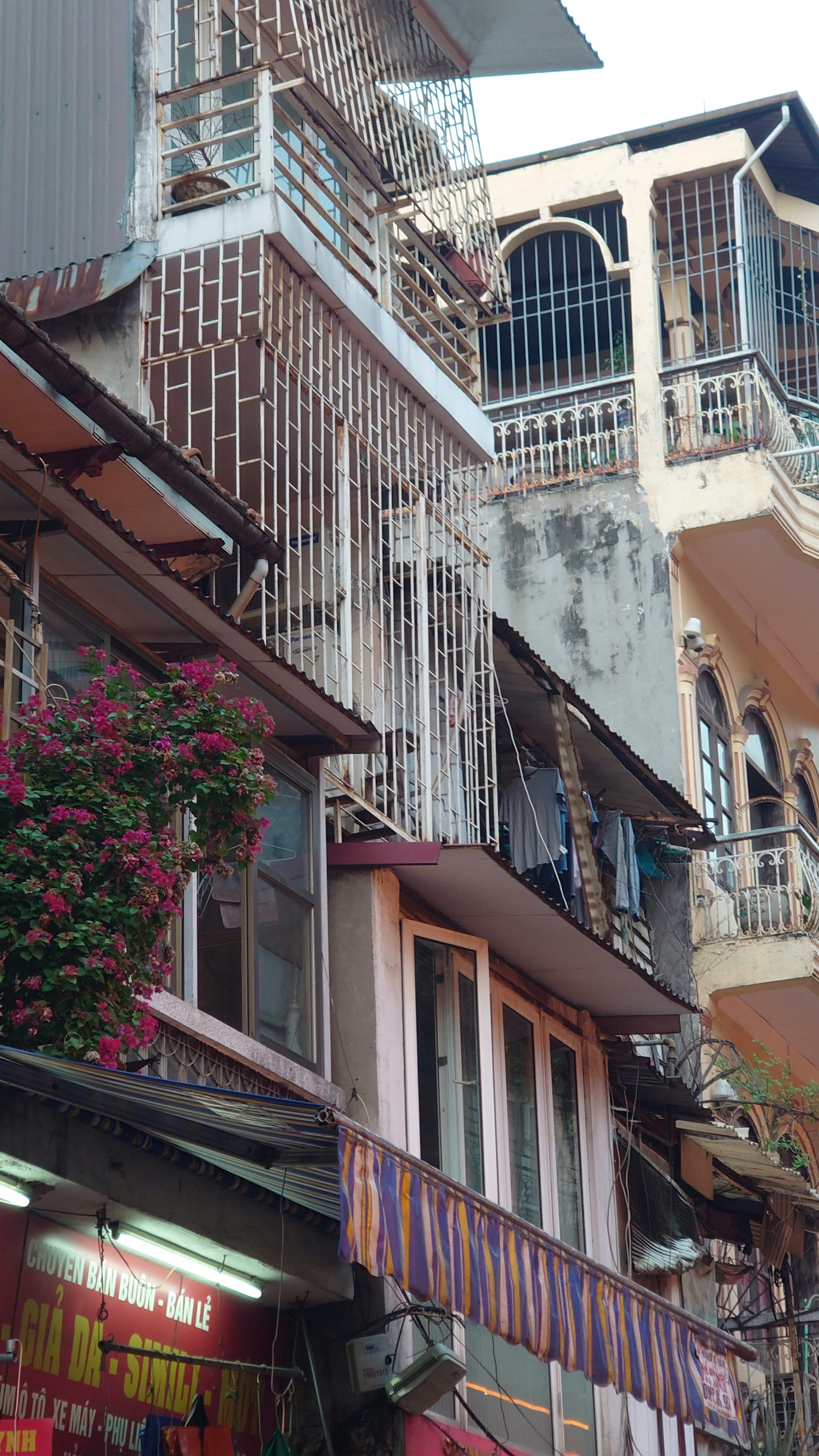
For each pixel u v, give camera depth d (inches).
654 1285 572.1
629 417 764.0
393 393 501.7
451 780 488.7
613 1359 358.6
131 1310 336.8
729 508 730.8
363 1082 414.6
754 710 806.5
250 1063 374.9
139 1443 332.5
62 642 352.5
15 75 475.2
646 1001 531.8
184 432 470.0
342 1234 284.2
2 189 465.4
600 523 750.5
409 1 561.6
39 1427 290.5
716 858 700.0
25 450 319.0
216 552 394.0
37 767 288.2
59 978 268.2
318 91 493.4
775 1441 589.3
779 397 768.9
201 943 380.2
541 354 781.3
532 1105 495.8
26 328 328.2
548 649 743.7
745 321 751.1
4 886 271.1
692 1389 388.5
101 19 474.3
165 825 302.7
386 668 510.0
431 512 510.0
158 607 364.2
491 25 579.2
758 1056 728.3
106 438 354.9
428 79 570.9
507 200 799.7
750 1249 655.8
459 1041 451.5
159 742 299.1
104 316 449.7
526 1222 357.4
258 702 326.3
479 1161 446.6
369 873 430.3
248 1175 341.4
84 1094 282.8
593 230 788.6
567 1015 533.3
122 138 462.9
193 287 450.9
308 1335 390.6
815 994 684.7
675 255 795.4
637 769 621.0
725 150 768.9
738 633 799.7
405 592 521.7
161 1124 300.2
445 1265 307.9
